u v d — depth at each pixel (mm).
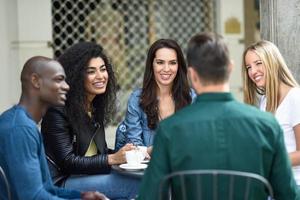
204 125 2496
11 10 6688
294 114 3648
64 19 7348
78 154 3969
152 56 4332
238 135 2494
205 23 8148
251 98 4051
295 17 4629
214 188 2477
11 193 3152
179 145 2492
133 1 7836
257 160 2504
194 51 2551
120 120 7297
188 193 2543
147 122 4352
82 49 4016
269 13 4723
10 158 3068
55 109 3875
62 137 3869
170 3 8047
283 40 4664
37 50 6910
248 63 3889
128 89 7777
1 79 6617
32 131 3121
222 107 2529
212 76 2527
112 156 3824
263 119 2537
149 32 7977
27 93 3299
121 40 7801
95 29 7598
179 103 4332
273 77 3752
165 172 2535
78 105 3949
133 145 3852
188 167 2502
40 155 3232
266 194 2672
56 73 3303
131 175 3477
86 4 7492
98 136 4074
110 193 3879
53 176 3883
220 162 2486
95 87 4020
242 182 2518
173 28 8094
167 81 4273
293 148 3678
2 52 6613
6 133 3102
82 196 3312
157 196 2535
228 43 7891
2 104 6621
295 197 2695
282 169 2609
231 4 7898
